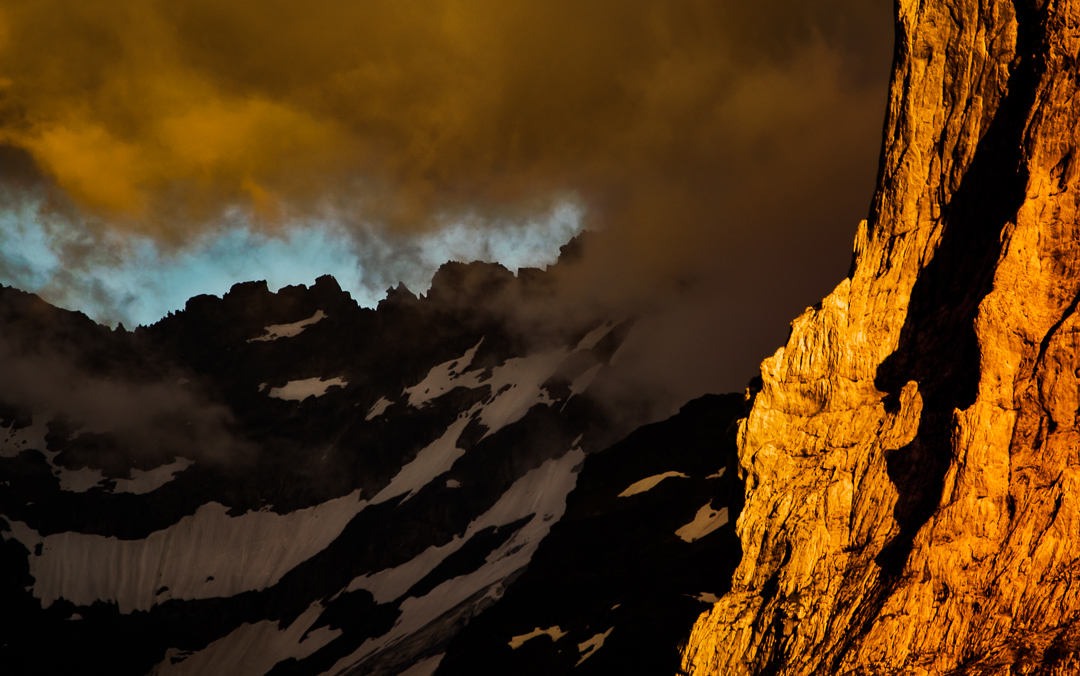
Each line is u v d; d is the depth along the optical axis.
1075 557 32.25
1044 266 36.62
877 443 42.38
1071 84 37.53
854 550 41.00
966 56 43.22
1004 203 40.00
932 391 40.94
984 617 33.12
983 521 34.81
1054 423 34.50
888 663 34.62
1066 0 38.38
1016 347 36.16
